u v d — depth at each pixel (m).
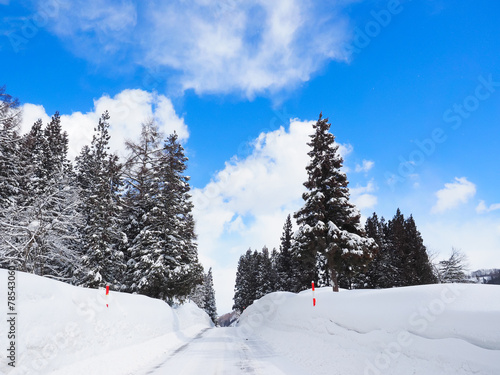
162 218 26.70
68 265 23.92
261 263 64.44
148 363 8.69
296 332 12.30
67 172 34.09
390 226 54.66
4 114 18.59
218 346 12.88
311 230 19.72
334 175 21.41
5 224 17.66
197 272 29.55
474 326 4.93
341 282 40.88
